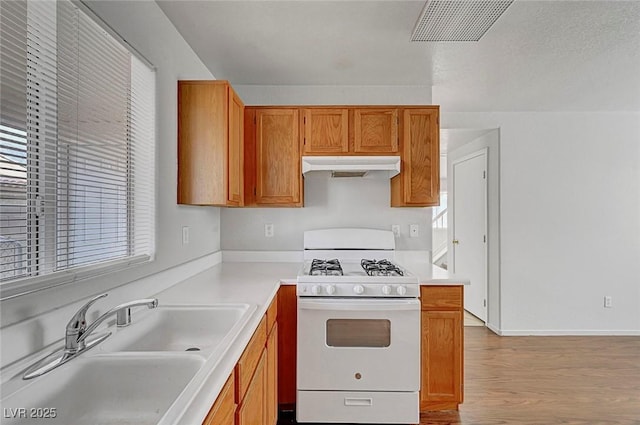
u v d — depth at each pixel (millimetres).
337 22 2008
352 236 2902
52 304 1113
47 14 1102
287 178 2650
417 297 2145
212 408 899
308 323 2109
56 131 1149
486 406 2398
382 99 2980
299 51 2363
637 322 3795
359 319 2121
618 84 2975
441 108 3650
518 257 3785
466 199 4531
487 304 4039
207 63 2549
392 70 2674
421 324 2244
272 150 2654
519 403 2441
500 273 3785
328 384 2115
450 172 5012
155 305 1208
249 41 2225
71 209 1233
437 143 2672
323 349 2111
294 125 2660
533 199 3787
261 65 2582
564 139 3799
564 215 3795
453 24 1969
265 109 2654
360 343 2127
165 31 1925
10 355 957
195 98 2094
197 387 843
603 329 3783
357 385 2115
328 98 2980
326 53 2393
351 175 2871
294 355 2238
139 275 1643
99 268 1342
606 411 2354
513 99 3355
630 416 2299
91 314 1294
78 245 1270
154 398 1013
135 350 1328
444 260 6324
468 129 3805
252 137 2654
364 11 1899
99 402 1012
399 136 2682
